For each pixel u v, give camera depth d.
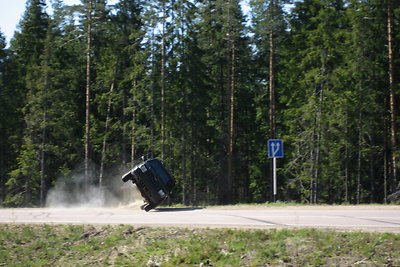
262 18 41.06
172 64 43.06
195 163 46.38
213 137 48.09
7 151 51.28
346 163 40.47
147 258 13.19
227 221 16.31
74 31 44.50
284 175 44.31
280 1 40.84
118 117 49.03
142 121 47.03
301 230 13.68
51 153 46.06
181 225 15.74
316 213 17.56
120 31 47.34
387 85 40.25
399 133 36.31
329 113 37.62
